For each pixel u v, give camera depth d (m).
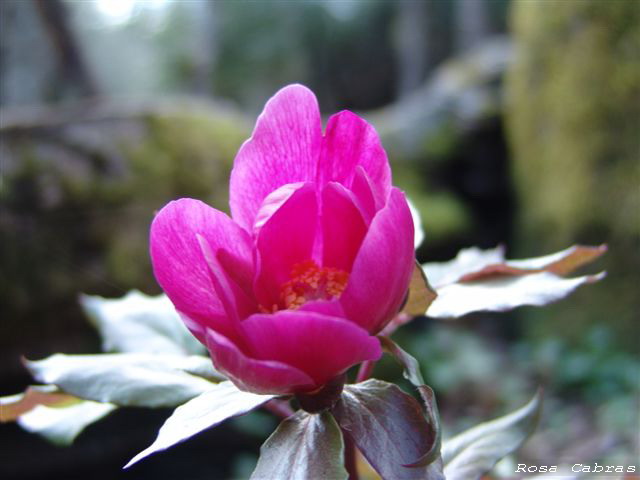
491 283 0.24
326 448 0.18
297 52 3.03
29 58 1.82
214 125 1.01
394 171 1.36
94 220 0.85
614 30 1.02
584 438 0.83
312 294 0.19
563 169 1.11
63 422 0.28
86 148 0.89
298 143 0.20
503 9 2.82
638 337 0.98
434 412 0.16
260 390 0.17
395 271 0.17
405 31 2.94
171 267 0.18
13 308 0.79
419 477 0.17
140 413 0.87
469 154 1.36
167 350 0.29
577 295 1.06
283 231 0.20
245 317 0.18
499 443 0.26
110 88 2.54
